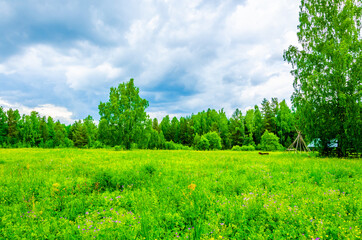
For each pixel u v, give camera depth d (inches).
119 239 154.5
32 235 162.7
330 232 160.1
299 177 339.6
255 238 156.4
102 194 259.6
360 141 737.0
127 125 1664.6
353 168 420.2
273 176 357.1
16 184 290.7
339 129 800.9
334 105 813.9
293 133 2488.9
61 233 168.2
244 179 323.3
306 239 151.9
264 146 1866.4
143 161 552.1
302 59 917.2
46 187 279.3
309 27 929.5
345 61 762.2
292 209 195.6
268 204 209.0
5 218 188.7
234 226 174.9
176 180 330.3
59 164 491.5
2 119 2588.6
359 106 747.4
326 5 893.8
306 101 866.8
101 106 1715.1
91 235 159.2
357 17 822.5
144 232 163.0
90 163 521.3
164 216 194.2
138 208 215.8
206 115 3572.8
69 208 218.2
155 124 3816.4
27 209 212.8
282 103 2610.7
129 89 1727.4
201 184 296.8
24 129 2716.5
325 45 851.4
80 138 2689.5
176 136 3577.8
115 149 1439.5
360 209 197.0
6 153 883.4
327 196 237.0
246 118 2662.4
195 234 155.8
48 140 2886.3
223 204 216.2
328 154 848.9
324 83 807.1
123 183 303.9
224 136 2997.0
